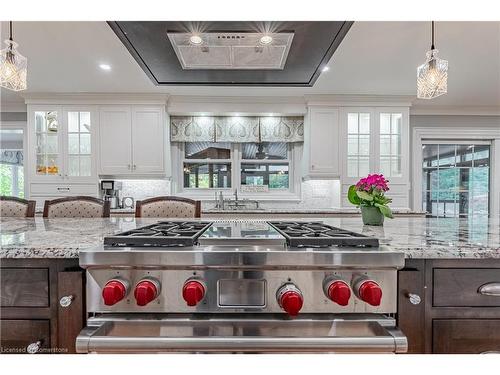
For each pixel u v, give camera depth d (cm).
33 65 263
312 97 351
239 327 74
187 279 75
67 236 102
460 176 412
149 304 75
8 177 454
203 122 382
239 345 70
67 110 347
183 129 380
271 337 71
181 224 127
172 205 209
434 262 82
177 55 119
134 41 109
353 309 76
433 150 412
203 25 99
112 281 72
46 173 345
